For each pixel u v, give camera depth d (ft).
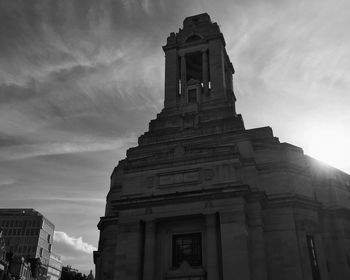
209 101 166.20
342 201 144.77
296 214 126.21
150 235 117.19
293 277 115.85
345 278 128.36
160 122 161.27
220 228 111.55
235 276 103.60
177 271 112.78
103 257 145.07
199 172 121.80
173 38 192.34
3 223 604.49
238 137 136.67
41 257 605.73
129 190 127.54
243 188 111.86
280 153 138.62
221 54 178.81
